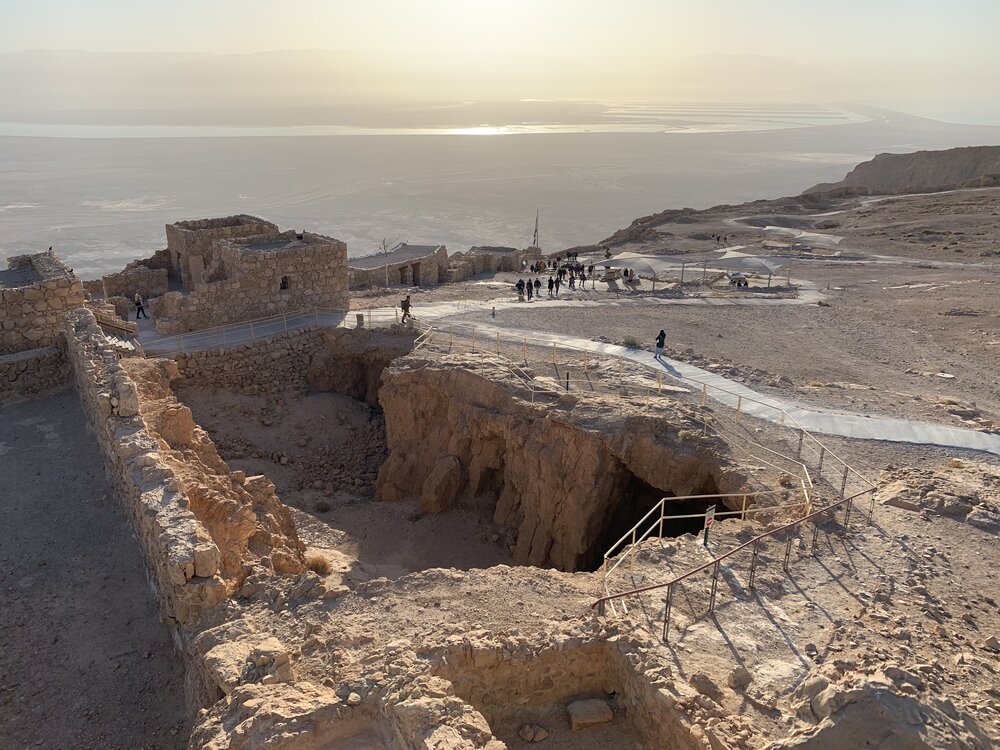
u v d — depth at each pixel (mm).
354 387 37812
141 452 16297
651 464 24219
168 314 35656
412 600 14164
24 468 20484
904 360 33406
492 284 52812
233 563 14742
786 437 24391
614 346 34812
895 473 21422
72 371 26344
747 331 38281
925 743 8961
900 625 13984
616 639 12844
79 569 16422
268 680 10867
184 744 12500
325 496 29969
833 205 102250
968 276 52250
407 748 9695
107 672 13914
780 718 11391
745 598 14945
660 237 83250
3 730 12695
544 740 12039
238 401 34031
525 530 26609
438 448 30219
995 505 19125
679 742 11000
